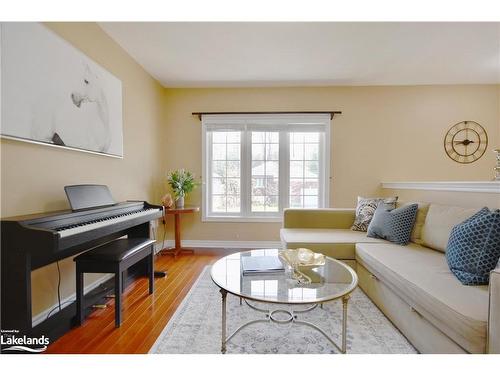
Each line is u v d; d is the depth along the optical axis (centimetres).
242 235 382
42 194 171
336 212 300
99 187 210
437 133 372
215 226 384
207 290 228
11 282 133
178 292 226
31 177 163
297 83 365
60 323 162
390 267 166
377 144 375
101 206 203
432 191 254
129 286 238
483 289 130
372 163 375
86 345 151
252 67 313
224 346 141
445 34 244
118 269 168
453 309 112
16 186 153
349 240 236
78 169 205
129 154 284
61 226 155
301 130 378
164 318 181
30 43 157
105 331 165
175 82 360
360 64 306
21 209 156
